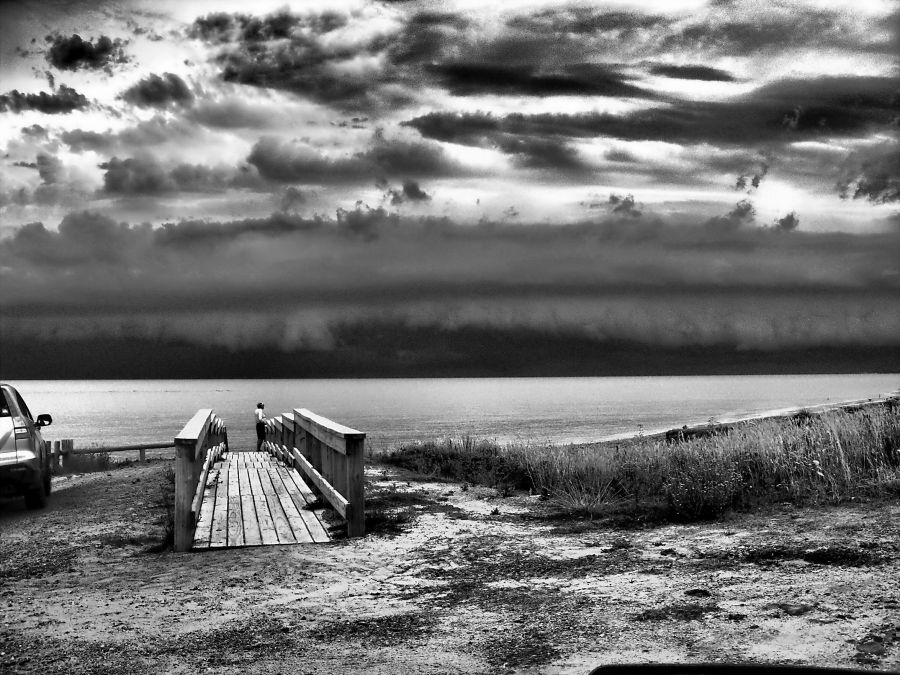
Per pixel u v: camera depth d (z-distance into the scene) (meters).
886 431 11.04
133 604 6.59
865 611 5.02
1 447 13.12
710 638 4.79
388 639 5.28
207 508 11.16
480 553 7.95
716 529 8.25
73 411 196.88
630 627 5.13
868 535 7.07
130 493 14.48
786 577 6.07
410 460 17.44
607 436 52.41
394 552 8.22
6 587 7.58
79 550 9.27
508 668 4.56
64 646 5.48
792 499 9.22
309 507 11.05
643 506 9.82
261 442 29.16
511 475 13.93
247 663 4.93
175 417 157.50
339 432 9.60
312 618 5.91
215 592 6.86
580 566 7.09
